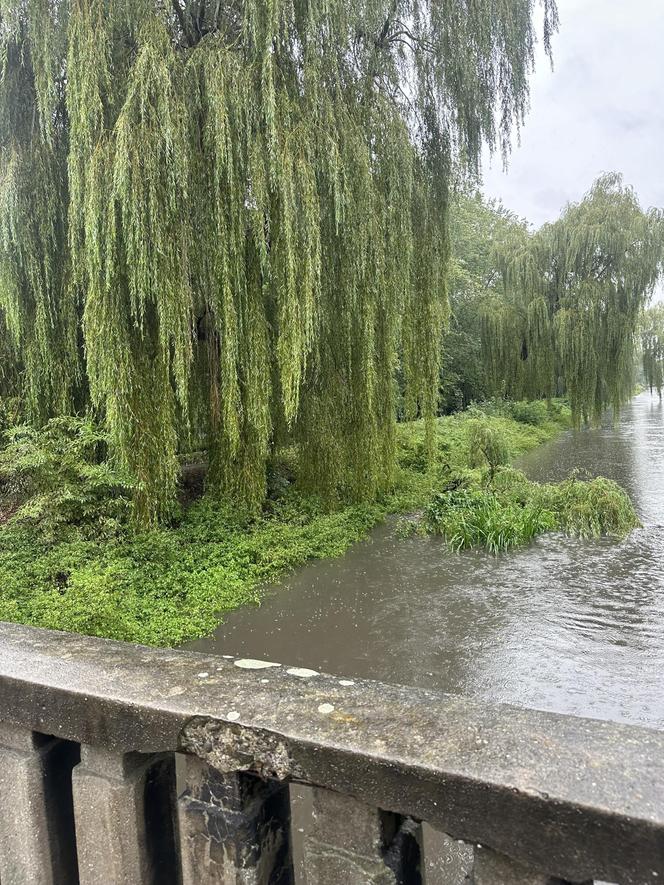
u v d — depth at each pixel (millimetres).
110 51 6398
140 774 994
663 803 638
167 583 6078
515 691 4227
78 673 1036
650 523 8977
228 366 7215
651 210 18500
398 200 8125
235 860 896
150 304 7078
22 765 1064
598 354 19344
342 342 8625
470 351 25281
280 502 9266
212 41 6820
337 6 6898
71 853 1122
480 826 709
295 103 6977
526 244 21641
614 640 5023
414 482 11641
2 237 6789
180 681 988
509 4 8406
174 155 6305
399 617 5668
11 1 6098
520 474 10414
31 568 5488
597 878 653
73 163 6270
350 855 828
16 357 8180
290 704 894
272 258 7363
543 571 6926
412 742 777
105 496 6742
